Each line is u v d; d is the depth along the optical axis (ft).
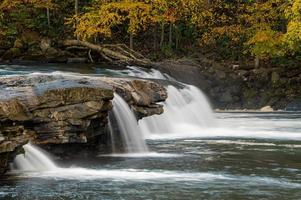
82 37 115.55
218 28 129.39
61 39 115.65
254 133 70.38
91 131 43.45
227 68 121.49
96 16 111.96
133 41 133.49
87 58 111.04
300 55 126.21
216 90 117.60
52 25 122.21
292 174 38.11
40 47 108.47
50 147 41.11
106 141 48.85
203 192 31.73
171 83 81.87
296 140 61.46
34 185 33.40
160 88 57.62
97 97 41.78
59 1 126.41
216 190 32.35
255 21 126.00
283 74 122.11
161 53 128.57
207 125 80.53
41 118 39.60
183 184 34.04
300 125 82.79
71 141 40.88
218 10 135.13
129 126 51.65
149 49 131.54
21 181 34.68
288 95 119.03
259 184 34.30
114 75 82.94
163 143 58.34
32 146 39.37
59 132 40.24
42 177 36.22
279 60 127.13
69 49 112.27
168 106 75.36
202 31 135.44
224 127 79.20
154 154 48.83
